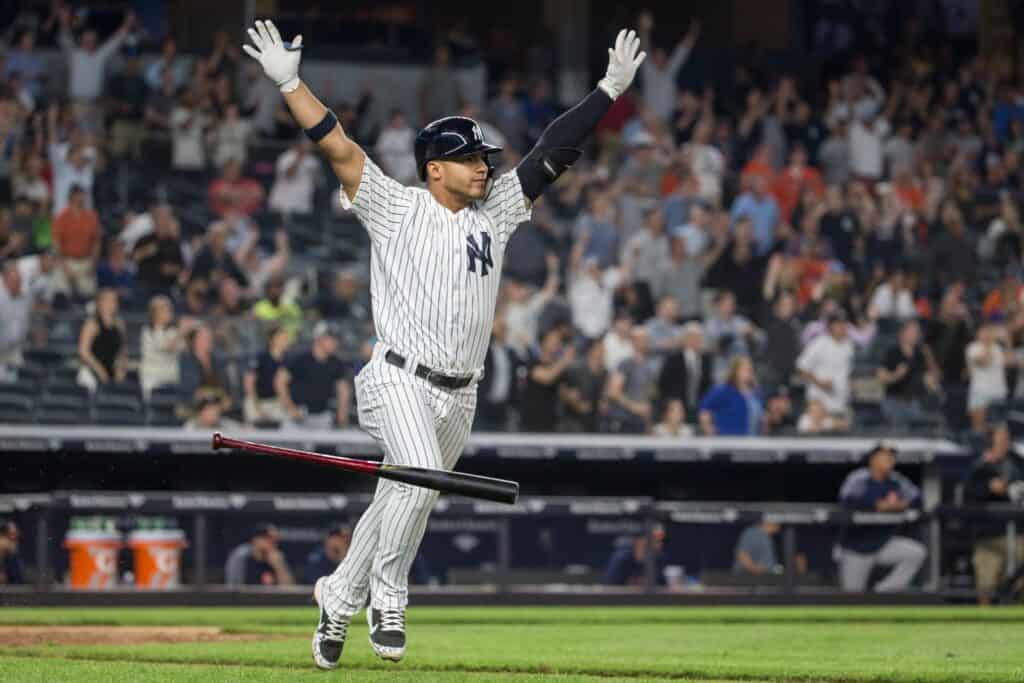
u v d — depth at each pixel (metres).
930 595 21.08
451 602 19.91
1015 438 26.83
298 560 19.67
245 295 25.62
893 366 26.97
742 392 24.23
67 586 18.89
